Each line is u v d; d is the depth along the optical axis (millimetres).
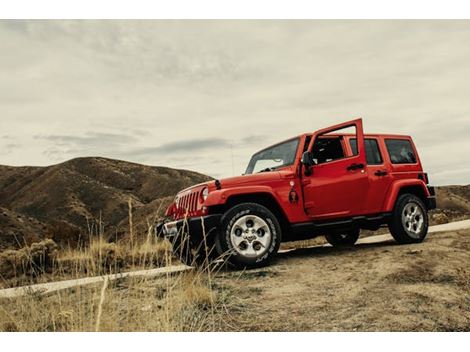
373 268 4867
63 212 68062
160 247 7211
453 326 3299
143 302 3928
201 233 5387
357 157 6395
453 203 45250
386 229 13805
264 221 5523
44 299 4609
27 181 104375
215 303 3984
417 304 3684
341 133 6594
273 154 6637
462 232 7781
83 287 5004
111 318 3490
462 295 3885
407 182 6812
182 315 3656
